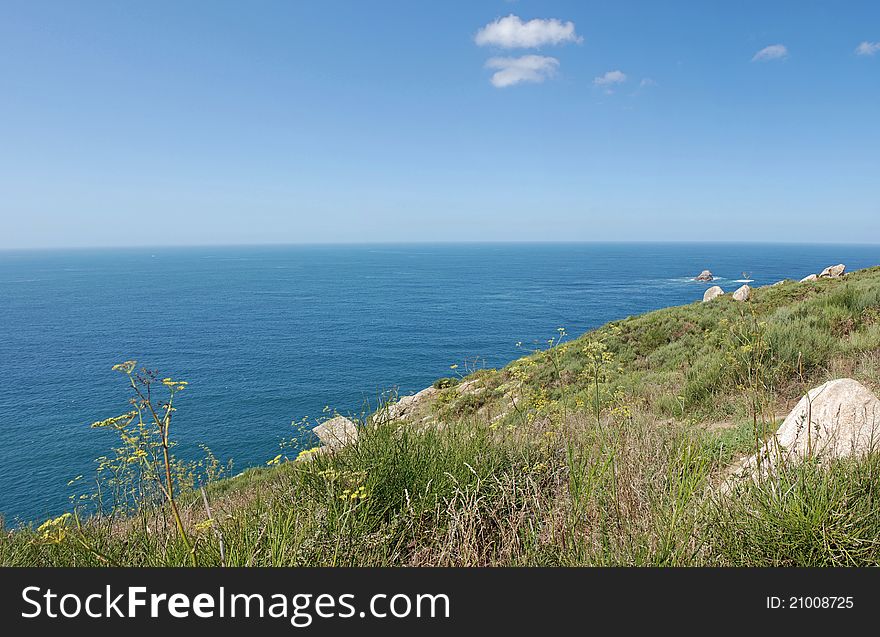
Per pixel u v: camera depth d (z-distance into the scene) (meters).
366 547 3.10
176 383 2.77
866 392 4.19
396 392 5.21
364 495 3.23
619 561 2.78
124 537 3.37
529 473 3.81
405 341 75.88
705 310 19.52
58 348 78.81
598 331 19.89
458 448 4.21
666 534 2.85
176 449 30.52
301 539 2.99
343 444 4.31
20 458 28.69
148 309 128.88
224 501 5.28
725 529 2.90
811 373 7.27
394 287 175.38
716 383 7.70
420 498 3.57
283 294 161.25
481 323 91.94
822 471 3.03
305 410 40.47
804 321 10.20
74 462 27.53
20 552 3.25
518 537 3.19
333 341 78.75
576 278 192.12
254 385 51.81
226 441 32.19
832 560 2.60
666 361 13.01
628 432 4.91
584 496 3.35
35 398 49.31
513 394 5.53
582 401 6.20
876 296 11.36
